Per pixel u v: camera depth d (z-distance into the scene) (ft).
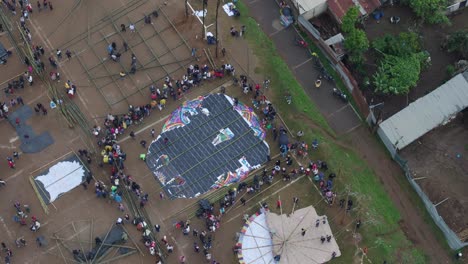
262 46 318.65
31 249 267.18
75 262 264.11
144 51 314.96
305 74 312.71
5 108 293.84
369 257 269.03
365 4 326.44
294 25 324.80
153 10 326.85
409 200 284.20
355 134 298.56
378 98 308.19
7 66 309.01
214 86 306.76
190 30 321.52
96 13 325.21
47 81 305.12
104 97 302.04
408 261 270.05
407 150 295.28
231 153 289.94
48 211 274.98
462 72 308.40
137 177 283.79
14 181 281.33
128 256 266.16
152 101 299.17
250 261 265.54
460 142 297.33
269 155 289.74
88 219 273.54
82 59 311.88
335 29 325.83
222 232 272.10
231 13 327.06
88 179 280.10
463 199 284.20
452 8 329.11
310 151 290.97
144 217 273.75
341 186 283.18
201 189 281.33
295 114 300.81
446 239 275.59
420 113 295.28
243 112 300.40
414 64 304.91
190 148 290.76
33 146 289.33
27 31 315.37
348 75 304.09
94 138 291.17
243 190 281.54
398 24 329.11
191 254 267.59
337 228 273.95
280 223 272.10
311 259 265.54
